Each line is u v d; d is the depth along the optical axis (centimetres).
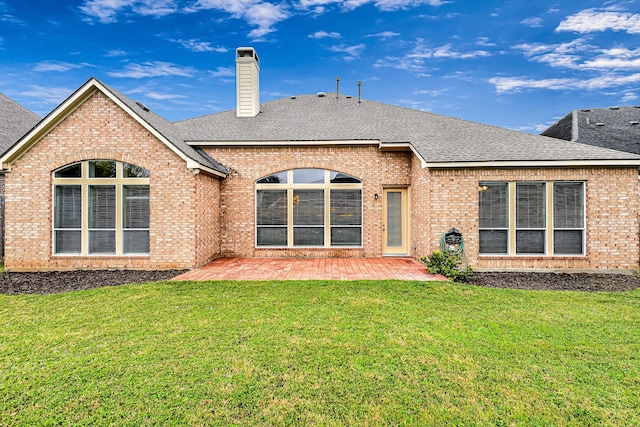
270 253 1206
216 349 456
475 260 982
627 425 313
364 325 542
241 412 329
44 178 1002
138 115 982
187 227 1004
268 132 1248
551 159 945
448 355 441
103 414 324
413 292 734
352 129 1263
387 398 350
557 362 424
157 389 364
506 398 351
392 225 1234
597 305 649
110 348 459
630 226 962
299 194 1217
